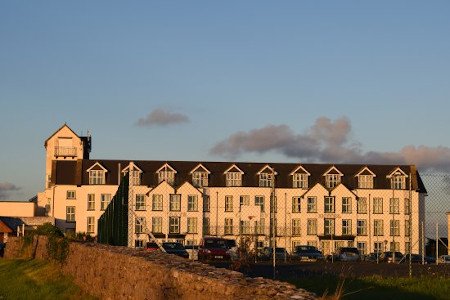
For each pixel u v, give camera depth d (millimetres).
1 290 24688
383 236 74688
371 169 76938
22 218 74625
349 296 14070
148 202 72938
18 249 41438
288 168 77250
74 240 27453
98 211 77188
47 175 89000
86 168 78375
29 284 25656
